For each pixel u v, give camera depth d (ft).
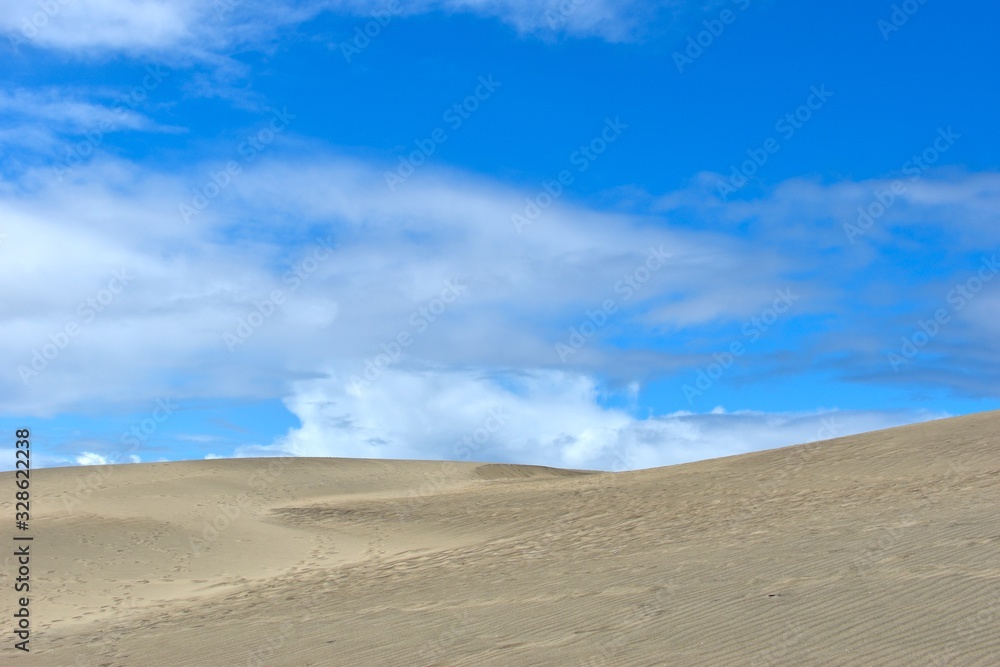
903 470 74.49
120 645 40.34
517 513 84.99
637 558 47.16
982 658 19.66
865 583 29.50
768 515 61.21
